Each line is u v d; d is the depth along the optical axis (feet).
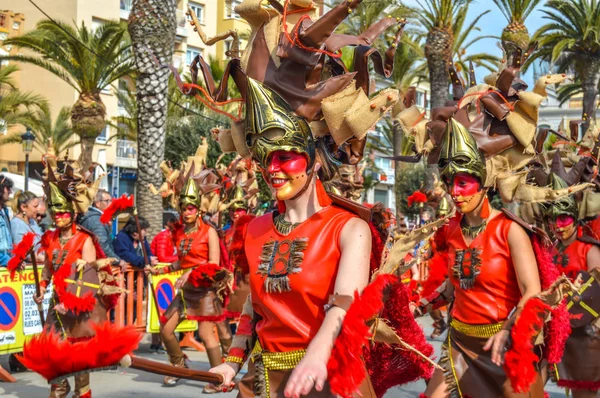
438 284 15.74
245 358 10.73
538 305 12.83
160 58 45.24
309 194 9.83
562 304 13.83
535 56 75.92
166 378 25.34
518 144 14.56
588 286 18.43
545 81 14.15
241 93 10.34
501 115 14.39
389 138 112.98
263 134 9.49
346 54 57.52
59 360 7.74
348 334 8.43
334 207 9.82
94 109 70.49
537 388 13.85
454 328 14.79
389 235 9.59
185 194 25.68
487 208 14.46
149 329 30.76
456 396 14.94
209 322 25.04
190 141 76.38
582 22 81.10
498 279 14.03
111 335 7.94
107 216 25.25
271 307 9.74
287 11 10.04
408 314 10.35
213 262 25.41
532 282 13.51
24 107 106.42
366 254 9.31
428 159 14.88
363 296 8.67
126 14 113.91
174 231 26.63
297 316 9.59
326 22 9.38
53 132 94.53
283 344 9.68
